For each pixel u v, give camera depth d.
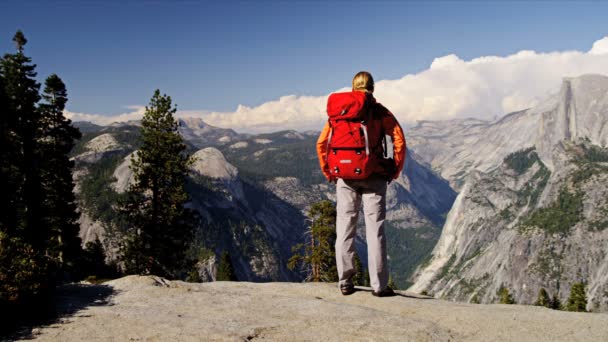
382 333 4.26
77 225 35.78
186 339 4.05
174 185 31.64
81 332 4.21
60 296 5.42
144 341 4.00
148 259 31.05
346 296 5.84
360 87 5.20
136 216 30.91
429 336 4.21
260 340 4.09
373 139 5.08
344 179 5.36
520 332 4.31
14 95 31.69
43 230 31.39
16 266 4.88
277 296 5.65
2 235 5.38
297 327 4.43
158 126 31.44
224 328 4.34
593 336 4.07
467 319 4.76
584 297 71.56
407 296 5.98
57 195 34.25
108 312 4.85
